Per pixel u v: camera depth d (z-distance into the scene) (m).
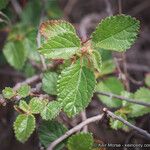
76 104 0.21
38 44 0.27
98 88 0.29
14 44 0.31
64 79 0.21
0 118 0.32
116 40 0.22
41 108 0.22
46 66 0.27
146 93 0.28
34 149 0.33
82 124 0.24
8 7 0.31
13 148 0.34
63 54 0.21
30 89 0.23
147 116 0.31
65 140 0.23
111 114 0.23
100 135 0.28
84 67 0.21
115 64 0.31
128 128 0.26
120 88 0.29
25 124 0.21
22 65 0.31
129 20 0.22
